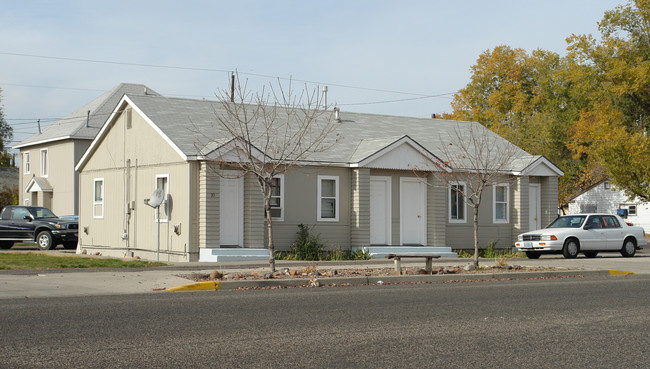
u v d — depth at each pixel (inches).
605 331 404.5
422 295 569.6
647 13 2209.6
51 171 1828.2
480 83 2471.7
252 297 544.4
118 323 409.4
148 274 692.7
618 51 2228.1
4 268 727.7
